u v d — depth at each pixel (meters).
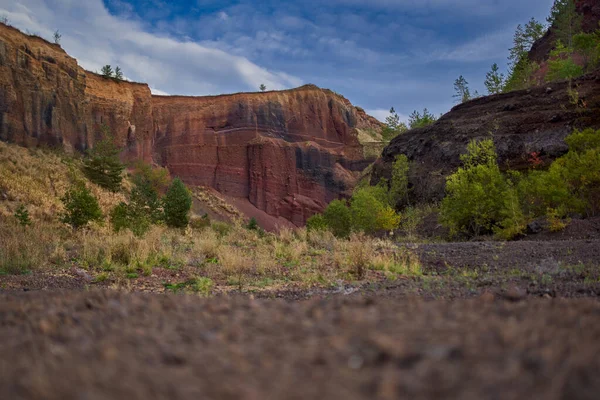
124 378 0.88
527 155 33.12
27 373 0.95
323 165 108.25
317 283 7.90
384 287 6.38
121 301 2.45
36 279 8.23
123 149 70.56
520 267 8.51
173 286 7.71
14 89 51.75
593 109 32.41
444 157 40.59
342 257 11.16
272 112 107.25
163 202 30.59
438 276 8.23
